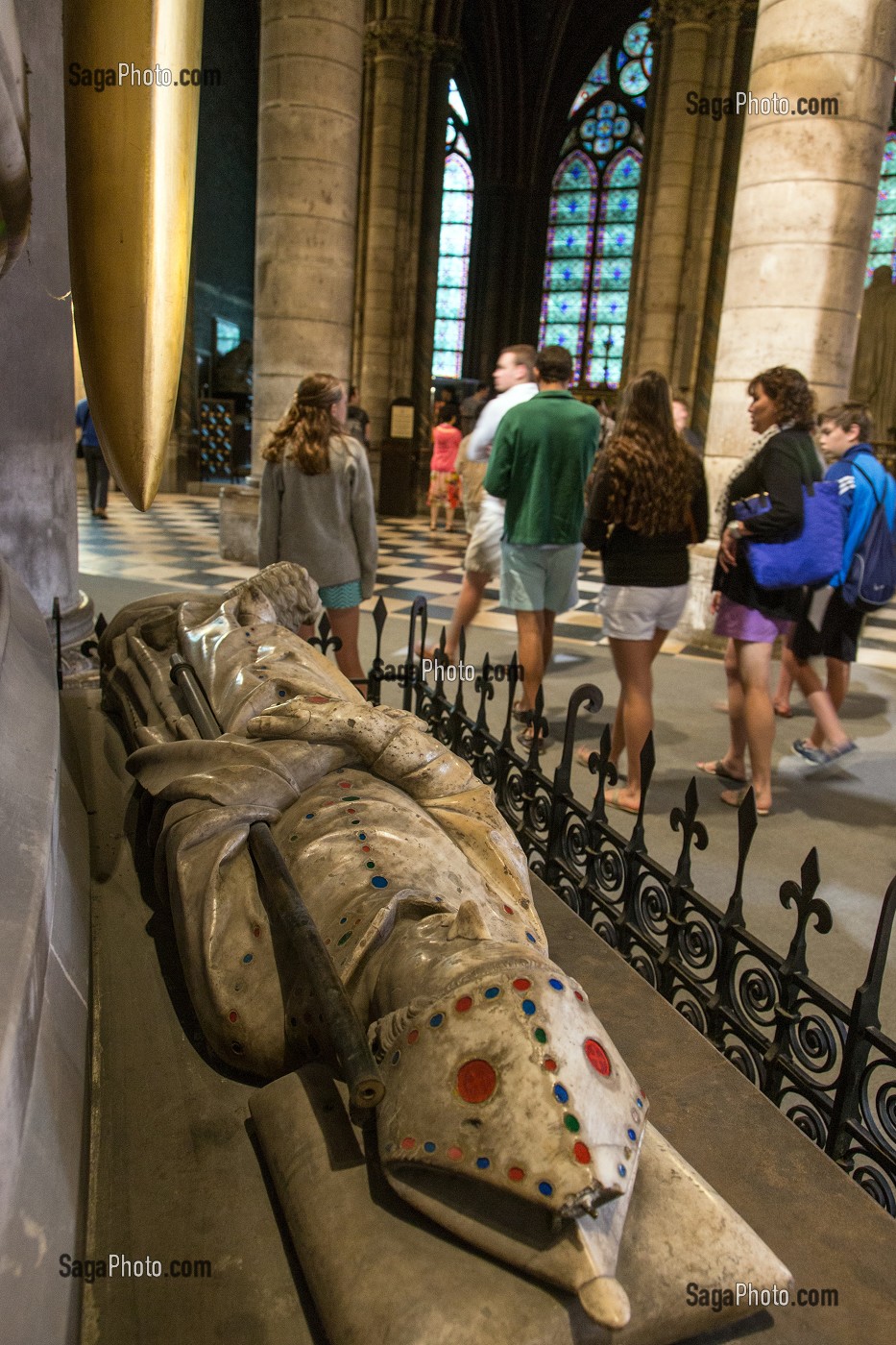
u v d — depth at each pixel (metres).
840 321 6.50
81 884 2.08
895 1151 1.91
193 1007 1.83
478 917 1.47
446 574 10.06
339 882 1.72
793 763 4.86
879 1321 1.36
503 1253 1.19
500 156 26.56
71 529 4.41
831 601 4.98
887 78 6.20
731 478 4.14
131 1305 1.29
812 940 3.18
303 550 4.78
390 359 16.81
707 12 13.71
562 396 4.71
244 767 2.02
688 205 14.29
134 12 1.49
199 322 17.94
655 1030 2.11
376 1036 1.37
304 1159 1.40
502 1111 1.19
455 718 3.72
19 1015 1.07
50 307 4.00
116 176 1.56
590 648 6.93
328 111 8.02
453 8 16.16
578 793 4.30
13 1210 1.06
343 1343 1.17
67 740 2.75
